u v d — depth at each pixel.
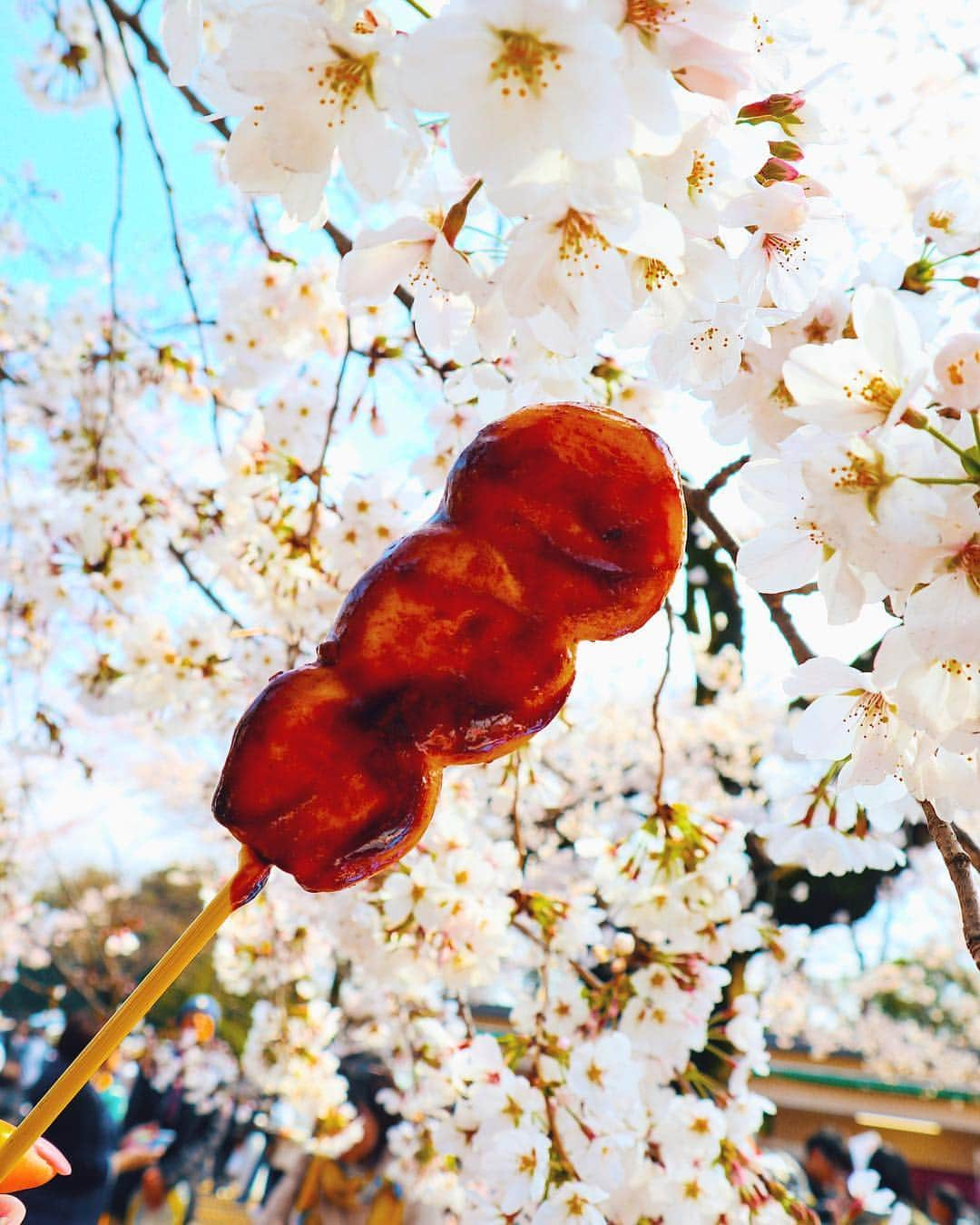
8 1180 0.21
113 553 0.85
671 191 0.21
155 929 2.93
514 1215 0.48
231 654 0.88
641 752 1.72
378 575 0.17
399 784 0.17
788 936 0.58
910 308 0.27
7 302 1.09
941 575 0.19
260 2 0.19
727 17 0.18
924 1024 3.07
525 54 0.17
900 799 0.28
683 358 0.26
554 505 0.17
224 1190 1.57
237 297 0.81
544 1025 0.57
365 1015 1.19
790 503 0.22
